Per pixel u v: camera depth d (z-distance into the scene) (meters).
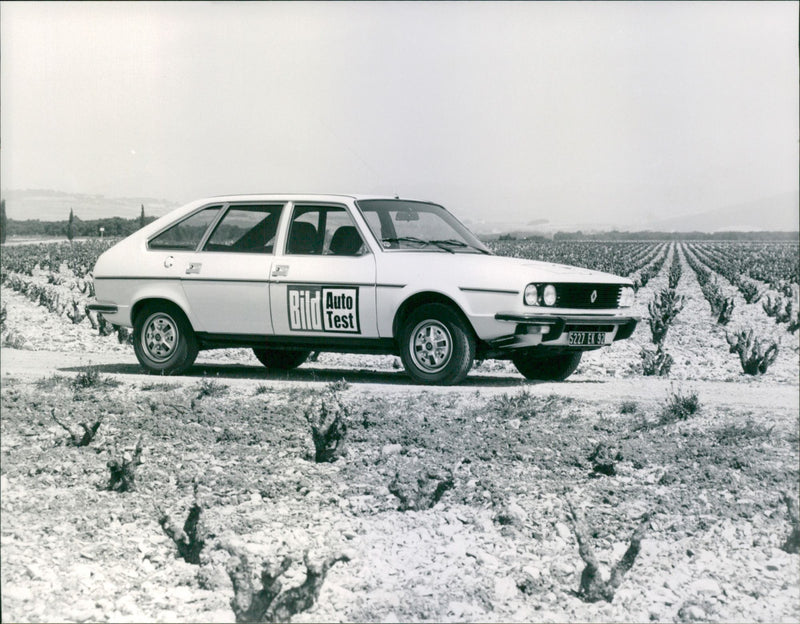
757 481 6.82
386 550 5.56
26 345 15.57
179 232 10.36
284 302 9.72
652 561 5.47
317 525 5.98
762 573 5.34
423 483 6.34
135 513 6.20
